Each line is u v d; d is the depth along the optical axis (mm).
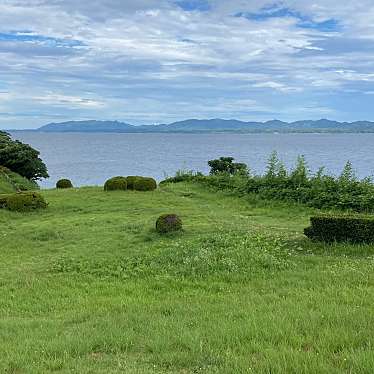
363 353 4859
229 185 23094
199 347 5547
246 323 6391
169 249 12453
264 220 16766
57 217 18859
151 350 5738
